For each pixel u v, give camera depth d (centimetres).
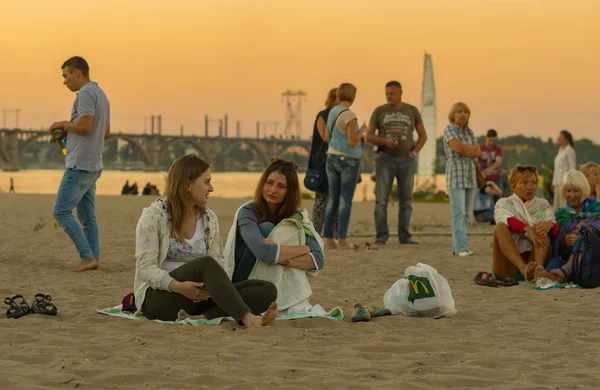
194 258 605
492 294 778
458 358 493
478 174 1164
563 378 441
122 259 1079
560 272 805
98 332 549
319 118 1225
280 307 609
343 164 1182
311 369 450
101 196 3312
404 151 1273
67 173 941
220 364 460
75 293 770
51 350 487
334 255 1124
